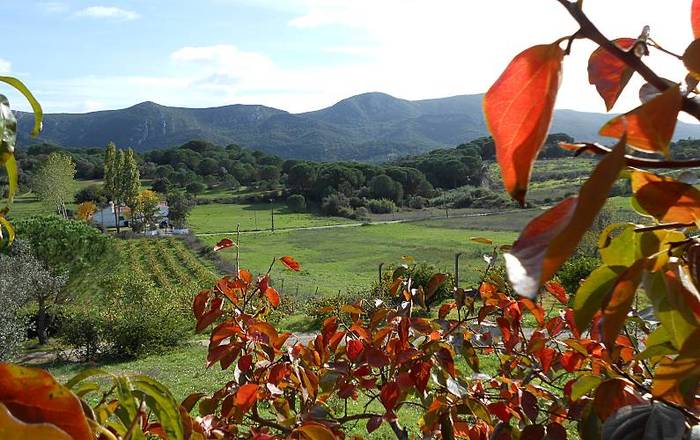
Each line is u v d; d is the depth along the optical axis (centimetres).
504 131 55
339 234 6862
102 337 2028
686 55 66
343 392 217
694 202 70
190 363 1858
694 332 68
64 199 7756
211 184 11125
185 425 101
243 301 244
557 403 188
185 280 4250
